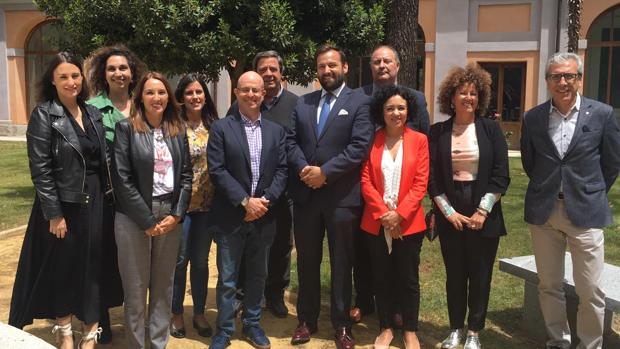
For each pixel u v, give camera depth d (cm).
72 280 362
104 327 399
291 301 493
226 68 725
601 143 354
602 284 384
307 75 700
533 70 1515
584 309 364
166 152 353
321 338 419
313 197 395
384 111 380
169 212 355
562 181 355
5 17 1892
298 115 405
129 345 360
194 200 407
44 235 357
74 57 354
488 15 1533
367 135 381
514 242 652
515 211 805
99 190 362
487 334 425
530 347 406
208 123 424
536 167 371
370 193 383
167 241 358
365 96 397
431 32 1580
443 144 386
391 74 414
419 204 380
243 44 649
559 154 357
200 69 695
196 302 421
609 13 1539
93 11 669
